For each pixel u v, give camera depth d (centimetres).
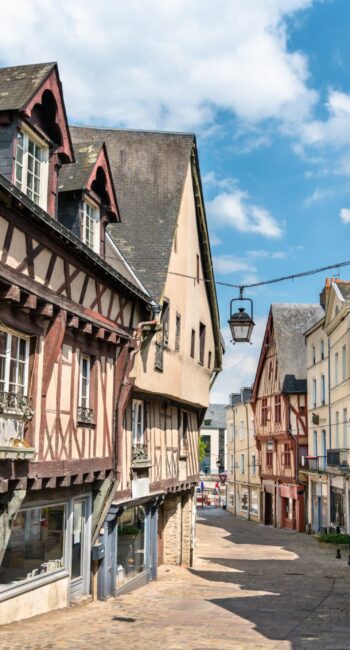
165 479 1877
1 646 874
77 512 1296
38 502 1120
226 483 5966
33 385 1027
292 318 4516
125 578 1558
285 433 4144
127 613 1228
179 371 1838
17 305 966
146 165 1880
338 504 3316
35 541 1117
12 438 956
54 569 1184
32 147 1059
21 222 957
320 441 3753
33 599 1101
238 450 5466
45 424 1053
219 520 4862
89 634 994
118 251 1655
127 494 1537
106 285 1323
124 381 1419
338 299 3256
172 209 1781
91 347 1280
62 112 1087
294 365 4300
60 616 1141
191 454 2233
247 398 5334
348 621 1191
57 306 1067
